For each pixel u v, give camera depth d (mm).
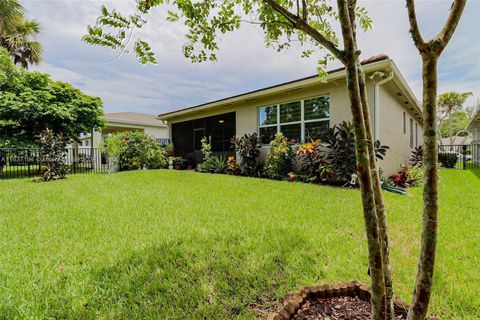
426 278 897
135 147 10422
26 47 10453
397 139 8016
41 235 2643
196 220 3117
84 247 2348
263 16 1675
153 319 1426
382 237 1152
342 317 1318
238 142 8430
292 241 2420
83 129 10891
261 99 8406
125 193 4867
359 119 928
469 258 2092
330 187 5508
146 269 1946
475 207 3750
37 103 9008
